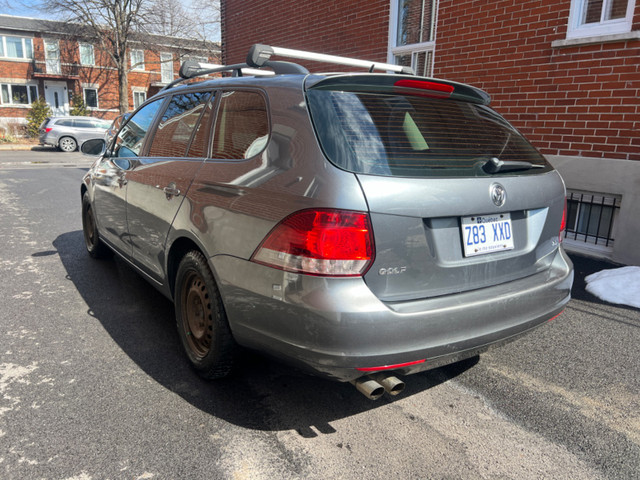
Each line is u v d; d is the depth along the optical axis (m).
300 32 9.80
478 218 2.34
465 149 2.41
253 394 2.73
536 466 2.21
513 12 5.99
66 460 2.15
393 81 2.40
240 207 2.35
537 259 2.65
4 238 6.12
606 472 2.17
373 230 2.01
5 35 31.67
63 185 11.20
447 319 2.15
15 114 32.47
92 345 3.26
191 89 3.27
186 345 2.95
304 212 2.04
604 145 5.36
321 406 2.64
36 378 2.83
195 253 2.71
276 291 2.12
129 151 3.92
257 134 2.47
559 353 3.32
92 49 33.88
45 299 4.07
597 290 4.45
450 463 2.21
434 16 7.21
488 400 2.74
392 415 2.58
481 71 6.45
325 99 2.27
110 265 5.03
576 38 5.36
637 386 2.91
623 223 5.23
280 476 2.09
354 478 2.10
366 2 8.26
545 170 2.72
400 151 2.20
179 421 2.46
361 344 2.00
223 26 12.25
